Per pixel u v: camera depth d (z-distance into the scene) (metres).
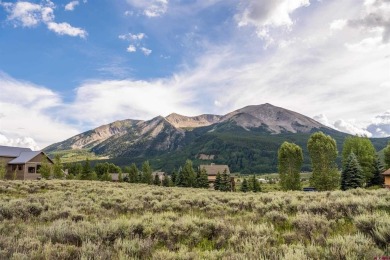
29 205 12.62
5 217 11.12
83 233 7.46
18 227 9.03
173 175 113.12
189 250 7.03
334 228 8.50
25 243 6.60
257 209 13.16
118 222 8.54
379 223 7.07
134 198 18.73
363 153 66.81
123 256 5.81
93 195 20.20
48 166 65.94
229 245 6.95
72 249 6.21
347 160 61.72
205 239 8.07
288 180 58.00
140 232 8.32
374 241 6.32
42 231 7.92
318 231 8.01
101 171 136.25
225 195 21.69
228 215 12.19
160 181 108.94
